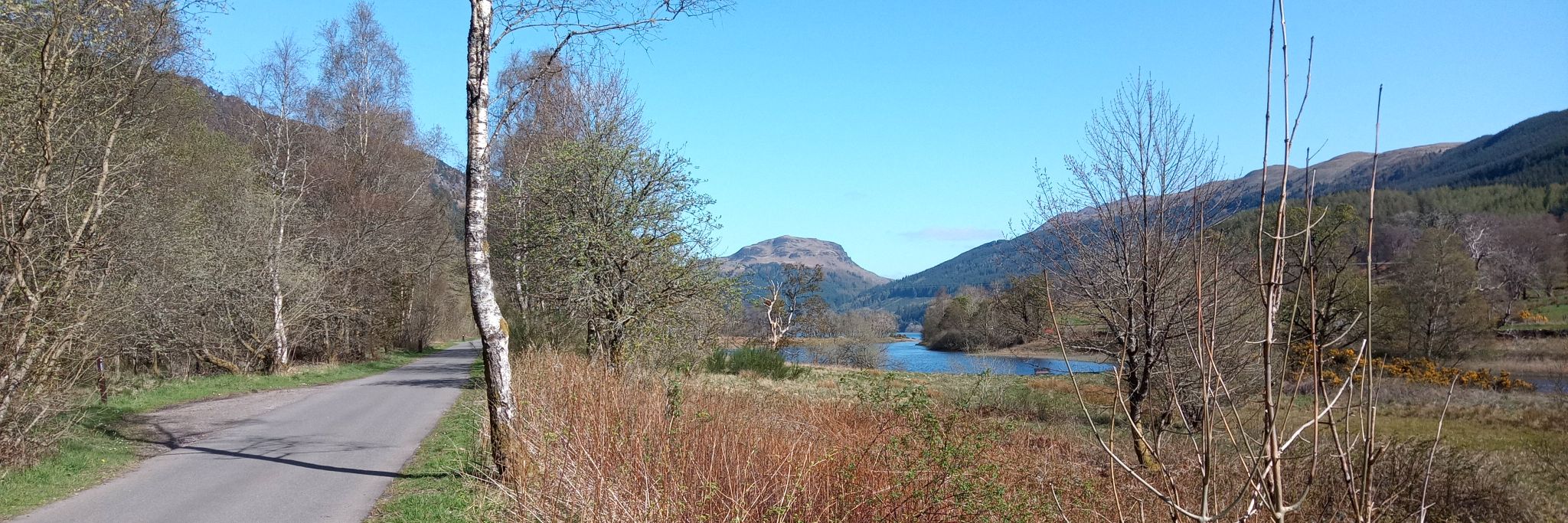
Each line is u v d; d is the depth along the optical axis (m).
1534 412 22.52
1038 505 7.05
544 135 22.77
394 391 19.78
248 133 30.11
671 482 6.52
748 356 25.53
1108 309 10.76
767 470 6.99
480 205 8.06
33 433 9.30
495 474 8.12
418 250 40.16
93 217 10.83
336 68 33.84
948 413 7.76
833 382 23.58
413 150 38.78
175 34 12.32
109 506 7.75
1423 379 29.28
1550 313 52.72
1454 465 10.17
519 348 18.22
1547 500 10.84
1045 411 17.19
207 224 23.75
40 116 9.70
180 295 20.80
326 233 31.03
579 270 16.44
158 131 15.35
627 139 20.53
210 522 7.22
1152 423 3.18
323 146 33.91
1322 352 2.65
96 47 10.95
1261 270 2.46
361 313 33.50
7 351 8.90
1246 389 10.78
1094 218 11.09
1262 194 2.46
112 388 16.78
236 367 24.78
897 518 6.45
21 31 9.87
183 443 11.52
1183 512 2.78
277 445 11.35
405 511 7.47
